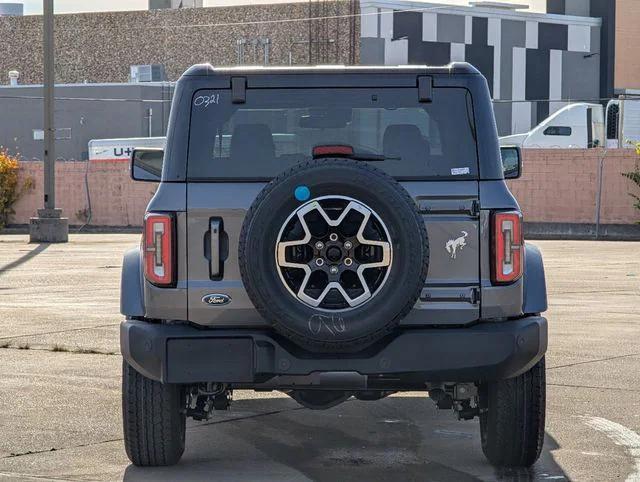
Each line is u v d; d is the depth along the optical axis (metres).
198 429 8.36
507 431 7.01
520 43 58.81
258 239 6.23
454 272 6.62
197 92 6.84
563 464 7.31
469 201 6.65
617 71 61.81
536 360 6.71
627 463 7.34
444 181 6.67
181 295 6.62
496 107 58.34
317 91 6.87
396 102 6.85
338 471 7.12
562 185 38.88
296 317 6.21
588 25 60.50
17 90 57.12
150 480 6.89
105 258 25.59
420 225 6.25
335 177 6.21
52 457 7.45
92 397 9.39
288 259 6.25
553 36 59.59
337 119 6.88
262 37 66.94
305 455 7.56
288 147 6.85
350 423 8.59
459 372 6.52
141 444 7.06
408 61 57.44
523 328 6.57
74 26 74.56
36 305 15.88
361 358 6.47
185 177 6.72
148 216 6.64
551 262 24.81
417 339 6.48
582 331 13.45
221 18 69.31
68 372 10.52
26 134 57.09
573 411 8.96
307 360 6.48
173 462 7.21
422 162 6.74
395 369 6.48
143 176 7.62
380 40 58.09
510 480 6.91
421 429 8.39
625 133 44.09
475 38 57.97
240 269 6.32
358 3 59.38
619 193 37.81
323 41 61.22
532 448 7.07
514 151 7.76
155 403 6.98
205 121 6.82
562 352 11.84
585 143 43.66
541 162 39.19
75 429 8.26
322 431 8.30
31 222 32.56
